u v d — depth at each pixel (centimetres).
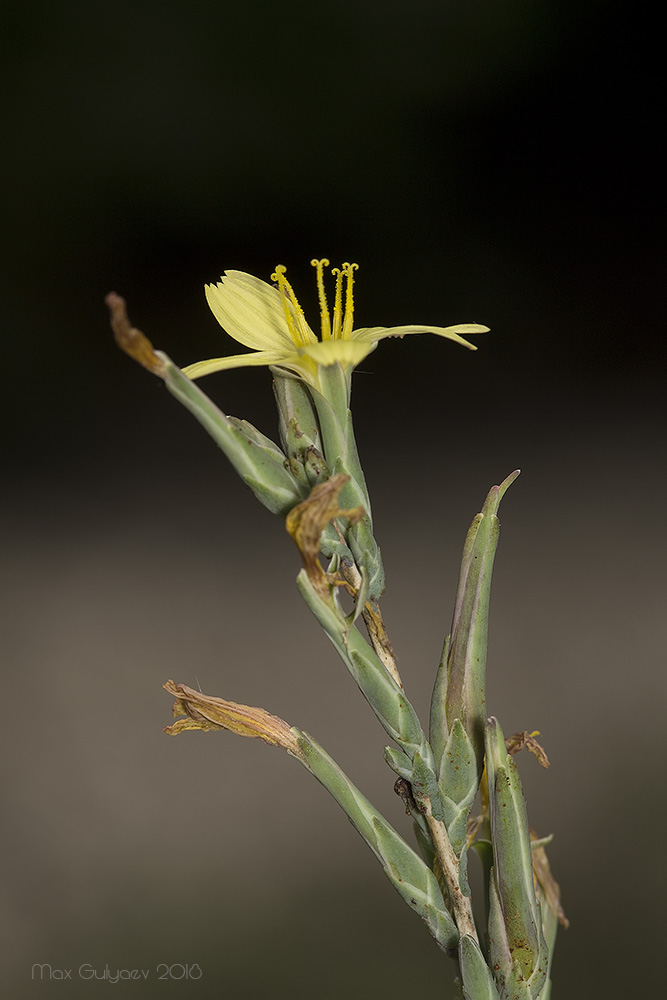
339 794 18
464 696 18
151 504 76
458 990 19
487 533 18
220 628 57
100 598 62
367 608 18
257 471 18
